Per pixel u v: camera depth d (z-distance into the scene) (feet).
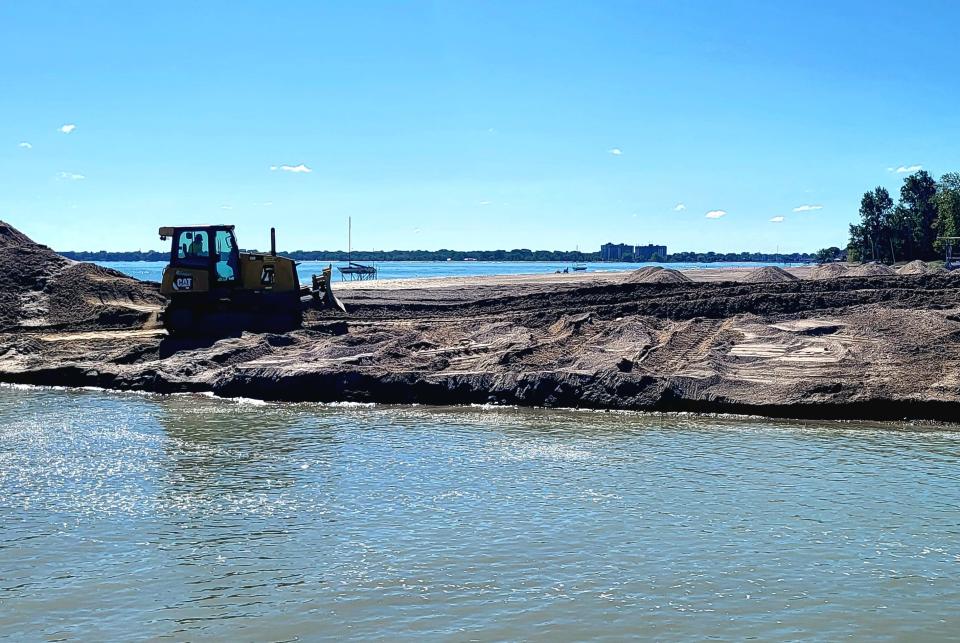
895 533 49.49
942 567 44.80
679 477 60.44
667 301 112.88
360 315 123.24
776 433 73.67
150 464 64.54
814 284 119.34
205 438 72.84
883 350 88.63
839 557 46.11
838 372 83.82
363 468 63.16
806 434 73.20
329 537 49.24
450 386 88.69
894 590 42.16
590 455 66.49
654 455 66.44
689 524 50.96
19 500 56.08
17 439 72.59
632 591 42.04
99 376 100.01
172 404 88.79
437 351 100.17
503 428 76.38
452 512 53.21
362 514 53.06
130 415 82.74
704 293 118.11
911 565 45.06
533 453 67.21
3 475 61.62
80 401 90.63
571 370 88.48
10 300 126.62
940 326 94.79
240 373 93.66
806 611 39.96
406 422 79.25
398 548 47.55
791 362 87.61
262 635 37.93
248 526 51.11
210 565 45.44
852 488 57.67
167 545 48.26
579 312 112.78
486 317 116.67
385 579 43.57
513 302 125.59
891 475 60.59
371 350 101.60
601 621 38.99
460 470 62.44
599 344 98.68
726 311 108.88
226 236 110.73
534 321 111.96
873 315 102.17
